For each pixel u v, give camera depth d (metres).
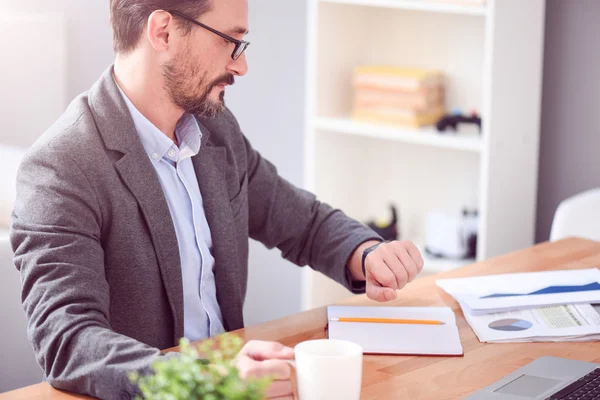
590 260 2.00
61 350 1.28
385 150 3.36
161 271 1.58
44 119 3.28
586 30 2.89
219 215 1.73
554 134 3.01
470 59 3.07
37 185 1.46
